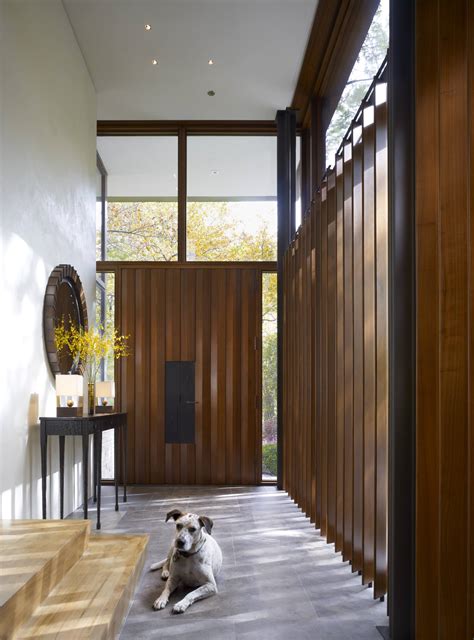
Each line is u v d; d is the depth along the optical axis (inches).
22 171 176.7
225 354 298.5
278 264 292.8
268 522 211.8
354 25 199.9
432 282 105.2
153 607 128.8
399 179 114.3
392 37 115.3
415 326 112.3
